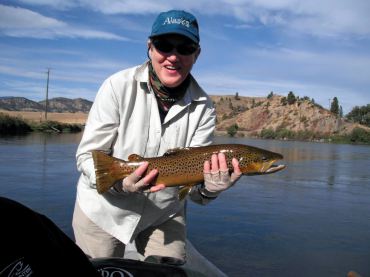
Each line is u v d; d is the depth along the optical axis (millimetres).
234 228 3430
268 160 1143
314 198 4996
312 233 3354
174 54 1084
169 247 1263
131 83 1135
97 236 1209
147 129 1165
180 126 1190
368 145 31312
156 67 1116
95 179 1098
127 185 1084
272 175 7277
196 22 1118
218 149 1129
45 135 17484
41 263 489
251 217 3832
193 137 1239
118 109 1139
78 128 24812
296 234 3305
